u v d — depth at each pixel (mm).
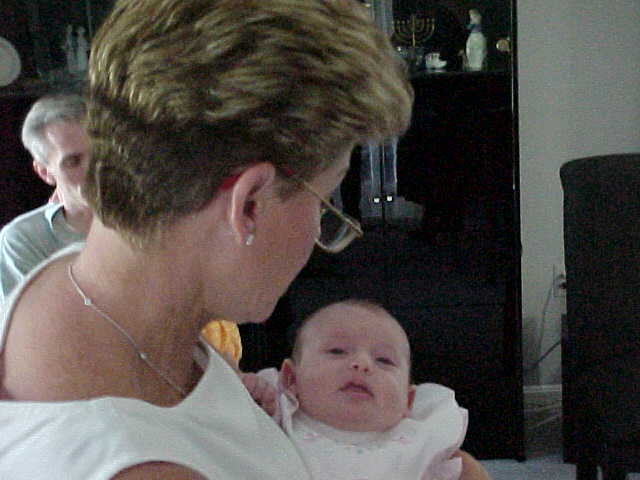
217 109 530
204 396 651
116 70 556
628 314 2027
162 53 535
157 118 539
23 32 2680
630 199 2025
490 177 2535
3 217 2693
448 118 2512
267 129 540
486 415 2693
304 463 793
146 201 558
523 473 2629
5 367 595
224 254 583
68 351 576
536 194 2969
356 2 595
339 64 544
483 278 2605
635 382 1941
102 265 607
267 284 615
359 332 1308
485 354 2654
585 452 1994
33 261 1482
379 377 1266
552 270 3006
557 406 3000
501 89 2473
